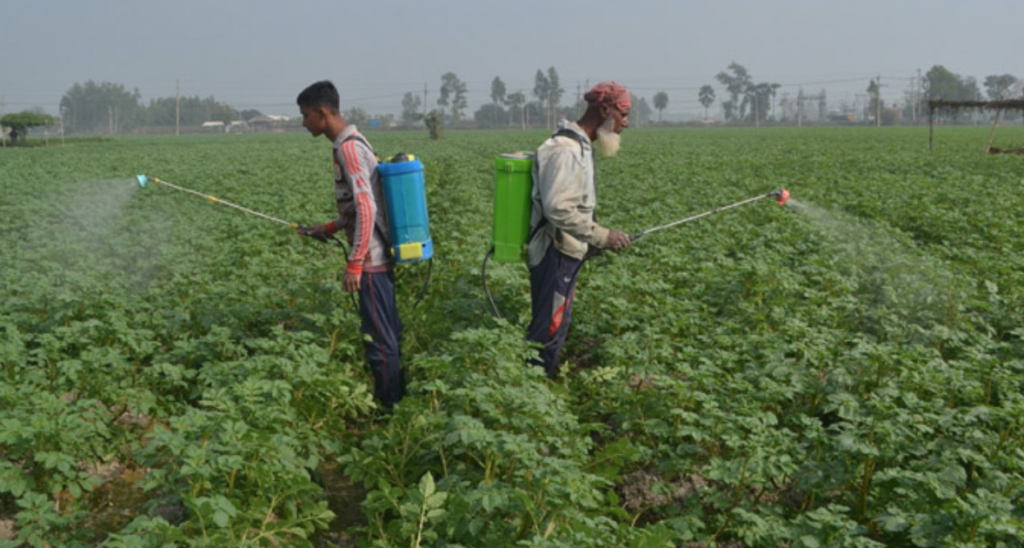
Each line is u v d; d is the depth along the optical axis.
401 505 5.11
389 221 7.05
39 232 14.54
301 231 8.03
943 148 44.66
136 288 10.80
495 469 5.41
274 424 5.82
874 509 5.66
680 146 53.19
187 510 5.39
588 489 4.85
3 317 8.55
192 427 5.36
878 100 167.00
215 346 7.73
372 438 6.04
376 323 7.12
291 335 7.37
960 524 4.96
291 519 5.07
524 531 4.89
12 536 5.28
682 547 5.45
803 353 7.94
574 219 6.84
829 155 38.44
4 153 56.19
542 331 7.22
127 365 7.24
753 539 5.14
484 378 5.88
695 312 9.15
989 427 6.52
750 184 23.05
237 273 11.05
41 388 7.00
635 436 6.62
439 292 10.32
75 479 5.71
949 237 14.09
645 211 16.38
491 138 77.44
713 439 6.00
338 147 6.90
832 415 7.10
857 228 14.06
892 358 7.12
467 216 15.20
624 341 7.59
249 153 46.66
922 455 6.05
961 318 8.94
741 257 12.05
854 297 10.21
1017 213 16.81
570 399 7.09
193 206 18.02
